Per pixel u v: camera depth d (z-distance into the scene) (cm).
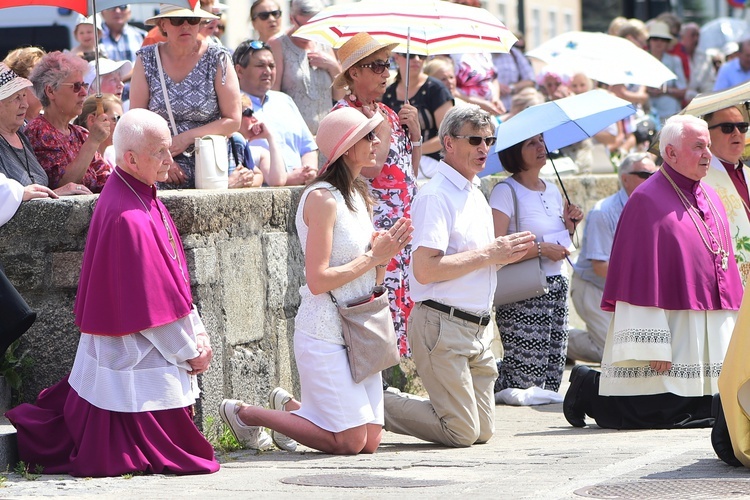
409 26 2577
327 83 3266
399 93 3097
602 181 4172
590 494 1730
